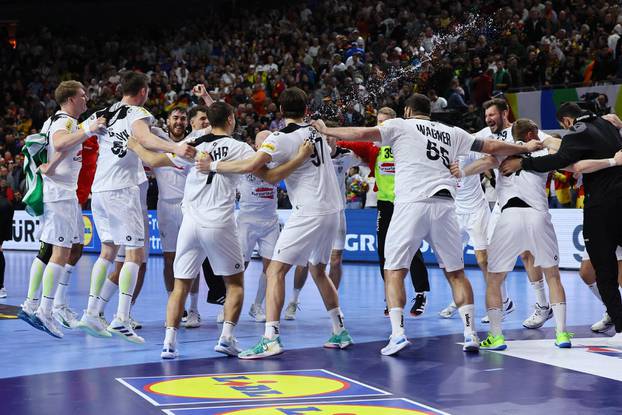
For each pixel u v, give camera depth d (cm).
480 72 1530
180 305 556
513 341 620
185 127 721
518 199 582
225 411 398
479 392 443
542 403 416
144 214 719
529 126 608
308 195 566
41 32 2527
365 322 741
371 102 1504
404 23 1802
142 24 2581
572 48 1515
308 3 2220
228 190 553
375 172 761
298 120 572
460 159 746
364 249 1431
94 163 721
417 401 421
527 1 1684
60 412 397
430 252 1370
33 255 1681
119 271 652
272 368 514
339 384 464
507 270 581
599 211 579
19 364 533
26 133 2033
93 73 2356
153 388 454
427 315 782
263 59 2009
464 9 1695
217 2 2488
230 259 555
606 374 489
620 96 1341
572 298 899
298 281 754
